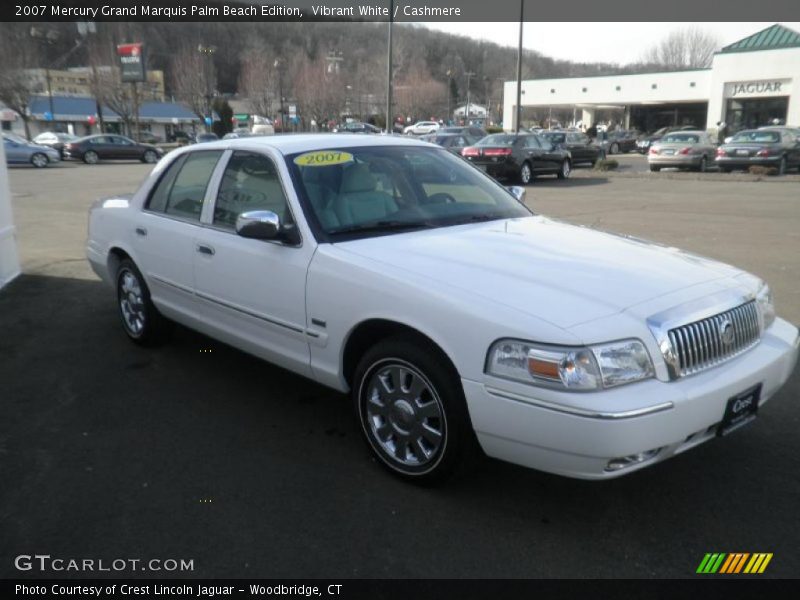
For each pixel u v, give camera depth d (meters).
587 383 2.71
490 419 2.92
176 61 64.88
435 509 3.21
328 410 4.30
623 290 3.07
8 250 7.62
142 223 5.04
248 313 4.11
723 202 14.84
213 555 2.89
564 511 3.19
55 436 3.94
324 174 4.06
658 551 2.91
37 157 28.28
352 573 2.78
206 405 4.37
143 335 5.30
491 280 3.16
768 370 3.21
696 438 2.96
